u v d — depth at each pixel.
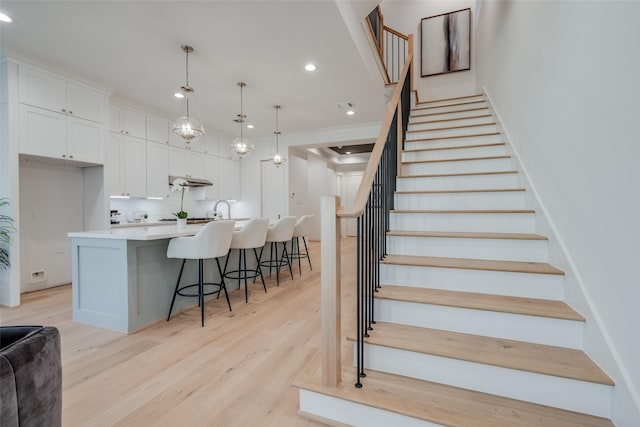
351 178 10.51
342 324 2.52
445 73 6.10
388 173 2.51
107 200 4.21
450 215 2.37
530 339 1.52
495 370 1.36
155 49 3.23
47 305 3.24
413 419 1.27
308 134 6.59
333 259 1.42
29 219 3.78
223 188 6.71
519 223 2.23
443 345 1.50
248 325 2.65
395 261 1.99
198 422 1.45
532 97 2.36
